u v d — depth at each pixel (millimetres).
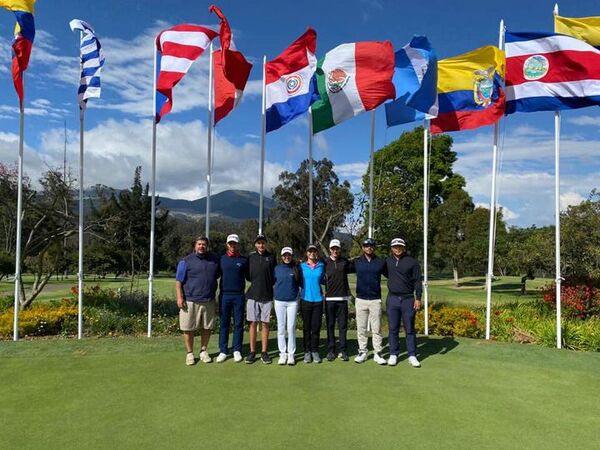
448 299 22453
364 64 9281
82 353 7742
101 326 10016
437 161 39125
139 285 28594
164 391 5910
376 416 5172
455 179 40406
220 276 7512
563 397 5910
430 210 36406
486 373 6914
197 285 7203
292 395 5812
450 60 9555
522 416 5254
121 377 6477
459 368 7172
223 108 9711
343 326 7613
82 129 9680
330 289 7598
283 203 32375
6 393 5820
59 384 6164
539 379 6656
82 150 9633
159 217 47562
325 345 8734
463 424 4996
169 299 14016
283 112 9641
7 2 8734
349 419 5070
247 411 5262
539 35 8938
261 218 9836
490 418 5180
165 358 7539
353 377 6633
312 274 7465
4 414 5141
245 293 7633
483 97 9305
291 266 7430
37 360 7328
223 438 4562
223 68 9078
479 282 41875
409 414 5250
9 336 9398
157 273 51469
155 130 9625
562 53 8844
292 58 9492
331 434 4684
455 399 5773
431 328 10438
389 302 7488
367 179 18188
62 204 14297
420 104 8953
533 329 10000
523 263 23203
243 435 4633
